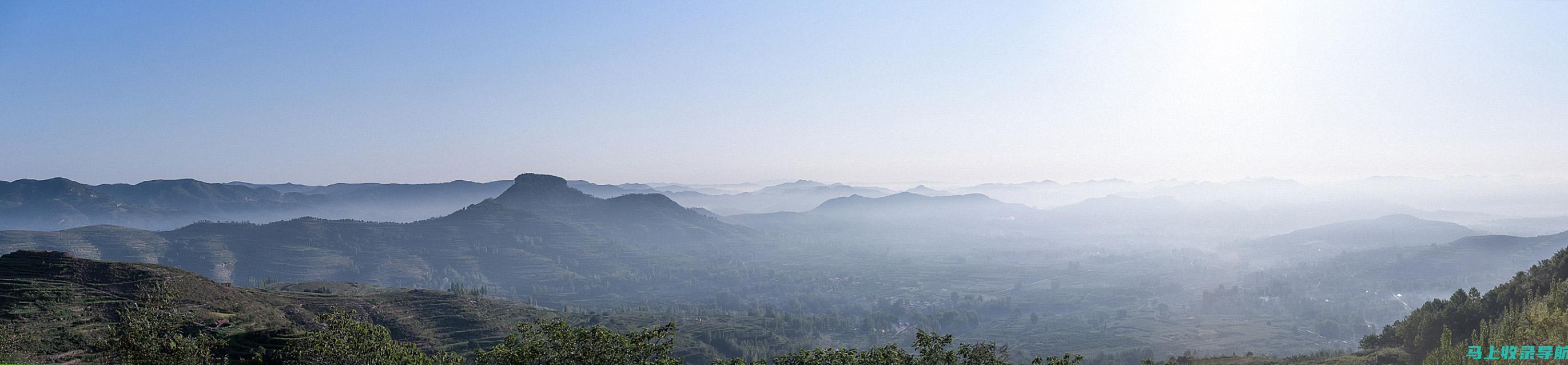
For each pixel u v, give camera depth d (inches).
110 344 2060.8
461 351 7253.9
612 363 1833.2
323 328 2181.3
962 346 2236.7
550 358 1866.4
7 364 3422.7
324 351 2048.5
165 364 2049.7
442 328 7869.1
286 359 2305.6
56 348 4288.9
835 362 2222.0
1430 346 4099.4
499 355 1873.8
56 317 4923.7
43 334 4527.6
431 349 7175.2
